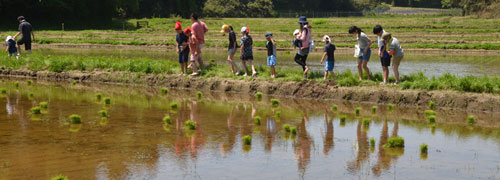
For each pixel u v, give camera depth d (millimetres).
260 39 44312
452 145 9875
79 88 17453
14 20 60594
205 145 9508
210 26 59906
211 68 18844
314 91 15898
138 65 19344
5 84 17922
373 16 104938
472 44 36844
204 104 14547
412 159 8812
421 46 36781
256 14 98812
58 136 9977
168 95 16234
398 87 15133
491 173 8055
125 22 65312
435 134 10844
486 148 9648
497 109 13523
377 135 10703
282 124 11719
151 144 9492
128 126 11109
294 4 117312
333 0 118188
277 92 16438
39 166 7922
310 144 9797
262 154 8977
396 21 65438
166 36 46656
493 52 34219
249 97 16047
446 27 53469
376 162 8602
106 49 36656
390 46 15086
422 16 95875
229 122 11820
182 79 18016
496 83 14461
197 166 8148
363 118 12625
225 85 17250
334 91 15656
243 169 8055
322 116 12852
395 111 13703
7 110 12828
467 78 14820
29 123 11203
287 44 37719
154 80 18547
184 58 18047
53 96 15414
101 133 10336
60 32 49188
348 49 36125
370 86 15469
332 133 10836
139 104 14305
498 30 47625
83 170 7766
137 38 44469
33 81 19141
